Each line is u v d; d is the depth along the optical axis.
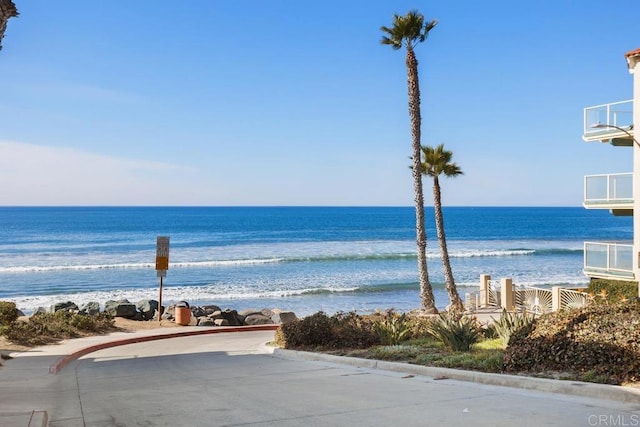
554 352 10.16
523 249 85.25
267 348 17.50
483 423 7.18
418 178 29.28
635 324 9.70
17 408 8.65
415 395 9.20
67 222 169.75
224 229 140.38
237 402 9.04
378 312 20.61
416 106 29.20
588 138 26.59
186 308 26.20
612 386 8.63
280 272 57.59
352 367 13.20
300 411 8.20
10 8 10.19
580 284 47.03
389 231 135.12
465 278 52.12
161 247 26.19
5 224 157.25
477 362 11.45
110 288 47.66
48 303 40.38
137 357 16.59
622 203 25.03
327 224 167.12
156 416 8.16
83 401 9.42
